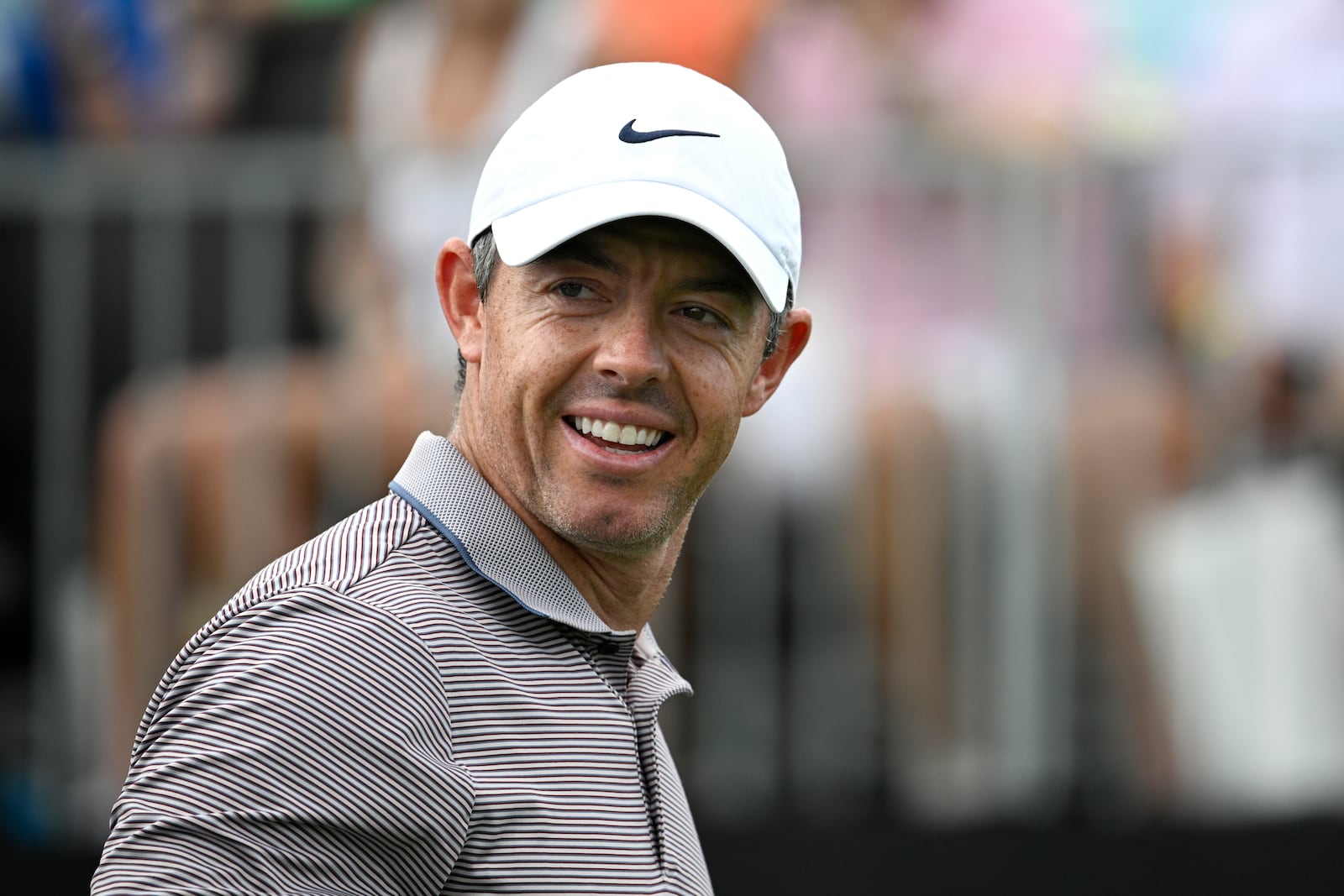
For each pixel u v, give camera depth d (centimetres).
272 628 554
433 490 610
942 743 1500
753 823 1486
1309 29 1694
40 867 1476
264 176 1567
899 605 1514
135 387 1571
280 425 1556
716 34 1748
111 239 1576
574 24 1730
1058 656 1484
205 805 529
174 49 1817
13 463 1606
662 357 620
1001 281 1490
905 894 1461
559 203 612
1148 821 1466
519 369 622
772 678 1536
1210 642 1489
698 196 617
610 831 575
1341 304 1484
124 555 1558
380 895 544
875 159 1514
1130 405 1488
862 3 1772
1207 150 1493
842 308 1524
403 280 1556
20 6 1848
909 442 1509
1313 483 1499
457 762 558
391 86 1752
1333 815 1448
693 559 1547
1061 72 1750
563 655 600
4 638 1628
